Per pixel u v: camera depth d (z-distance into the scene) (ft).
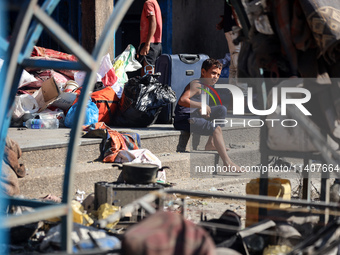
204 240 14.66
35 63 19.20
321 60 22.49
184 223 15.24
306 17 21.17
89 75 15.83
